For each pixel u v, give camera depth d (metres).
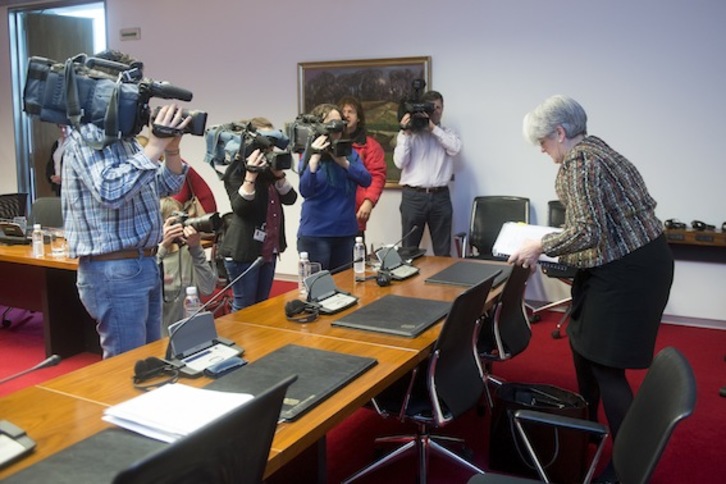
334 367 1.87
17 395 1.68
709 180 4.54
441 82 5.20
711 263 4.57
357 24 5.41
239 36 5.89
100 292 2.31
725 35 4.36
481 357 2.86
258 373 1.83
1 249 4.01
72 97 2.07
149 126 2.19
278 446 1.42
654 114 4.62
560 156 2.37
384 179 4.66
